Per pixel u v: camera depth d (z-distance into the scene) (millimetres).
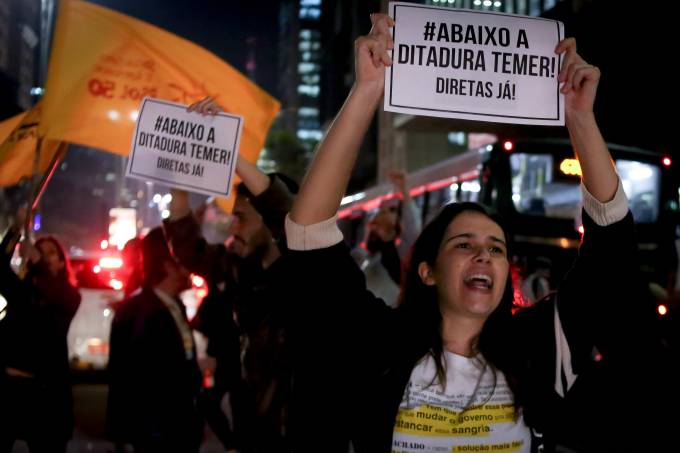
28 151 5539
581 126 2535
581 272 2543
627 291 2494
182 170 4441
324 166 2393
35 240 5199
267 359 5047
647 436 4320
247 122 5539
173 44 5348
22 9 73875
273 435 5133
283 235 2594
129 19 5297
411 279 2633
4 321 5020
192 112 4453
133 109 5219
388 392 2432
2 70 68250
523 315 2650
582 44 23828
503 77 2611
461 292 2506
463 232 2545
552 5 25297
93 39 5227
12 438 4957
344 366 2447
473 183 13047
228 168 4387
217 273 5457
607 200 2512
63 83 5141
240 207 5215
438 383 2465
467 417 2439
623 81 22906
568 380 2539
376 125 73000
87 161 90625
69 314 5203
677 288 4176
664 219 12617
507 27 2633
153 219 43719
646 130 23250
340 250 2447
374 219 6699
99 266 12352
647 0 21141
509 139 12336
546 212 12094
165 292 4988
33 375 4980
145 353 4770
